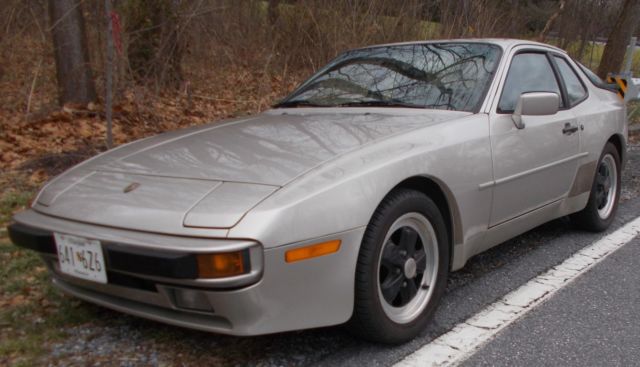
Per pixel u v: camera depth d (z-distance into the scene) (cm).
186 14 807
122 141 627
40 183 493
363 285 242
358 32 952
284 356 254
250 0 1008
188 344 263
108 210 236
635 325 289
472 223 301
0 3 689
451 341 270
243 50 976
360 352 259
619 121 455
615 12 1458
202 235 212
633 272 360
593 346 267
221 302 215
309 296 227
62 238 238
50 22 686
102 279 229
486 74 344
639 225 462
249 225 211
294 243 218
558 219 477
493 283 342
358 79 375
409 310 271
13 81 700
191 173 250
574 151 387
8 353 252
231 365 247
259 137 292
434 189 288
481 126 310
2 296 309
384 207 250
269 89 909
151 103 738
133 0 764
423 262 280
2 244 371
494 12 1170
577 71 438
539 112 331
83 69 691
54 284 274
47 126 631
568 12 1432
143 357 252
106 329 277
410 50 390
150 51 791
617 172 459
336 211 229
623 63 1169
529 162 339
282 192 224
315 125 307
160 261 211
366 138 275
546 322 291
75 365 245
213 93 884
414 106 332
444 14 1074
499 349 263
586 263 376
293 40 966
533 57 389
